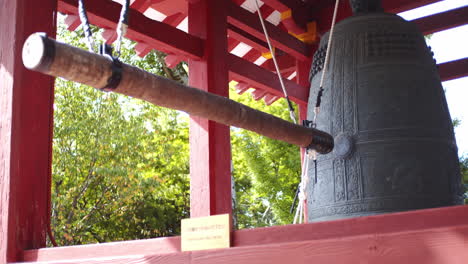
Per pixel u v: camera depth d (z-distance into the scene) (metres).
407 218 2.58
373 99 4.13
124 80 2.50
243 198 20.81
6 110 4.49
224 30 7.55
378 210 3.90
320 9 9.22
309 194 4.34
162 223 18.02
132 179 14.43
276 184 14.61
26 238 4.38
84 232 14.73
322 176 4.17
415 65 4.26
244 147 15.06
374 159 3.99
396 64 4.23
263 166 14.84
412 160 3.98
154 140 15.89
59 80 14.34
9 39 4.61
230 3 7.80
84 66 2.38
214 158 6.85
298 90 8.91
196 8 7.48
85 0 6.30
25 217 4.41
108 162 14.38
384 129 4.05
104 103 14.49
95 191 15.68
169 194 17.50
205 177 6.80
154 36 6.82
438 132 4.14
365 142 4.04
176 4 8.99
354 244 2.51
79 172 14.38
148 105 15.68
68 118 14.13
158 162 18.14
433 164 4.03
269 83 8.38
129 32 6.71
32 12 4.71
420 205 3.91
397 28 4.39
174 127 17.84
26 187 4.46
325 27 9.11
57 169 13.99
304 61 9.23
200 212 6.77
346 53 4.34
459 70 8.65
